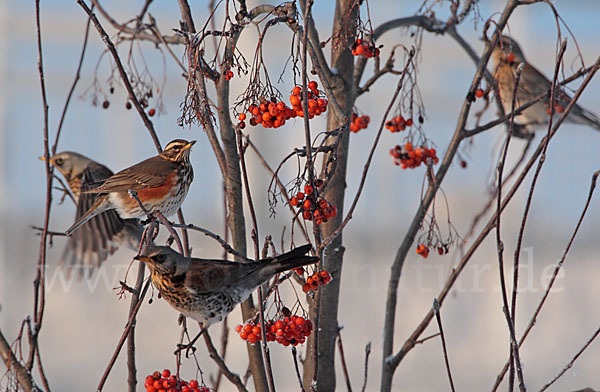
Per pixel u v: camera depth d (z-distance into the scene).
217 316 5.52
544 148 4.95
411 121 6.42
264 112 5.11
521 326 16.72
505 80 10.34
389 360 6.15
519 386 4.93
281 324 5.02
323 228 6.16
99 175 9.79
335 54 6.22
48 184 5.66
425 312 16.89
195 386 5.05
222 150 5.98
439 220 18.48
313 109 5.14
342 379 14.33
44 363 14.89
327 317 6.17
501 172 4.91
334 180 6.17
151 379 5.08
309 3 4.58
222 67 5.39
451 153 6.45
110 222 8.12
